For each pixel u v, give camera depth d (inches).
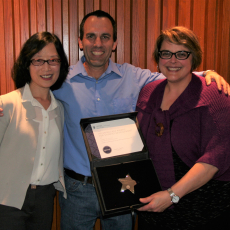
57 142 59.3
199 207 52.8
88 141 52.7
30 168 53.6
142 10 83.2
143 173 51.0
